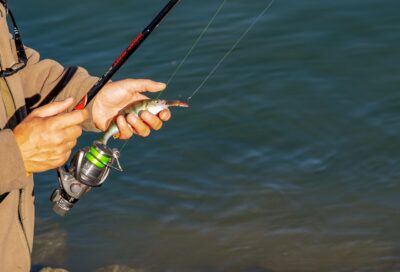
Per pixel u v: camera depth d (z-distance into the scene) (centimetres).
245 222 664
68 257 627
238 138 774
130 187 713
